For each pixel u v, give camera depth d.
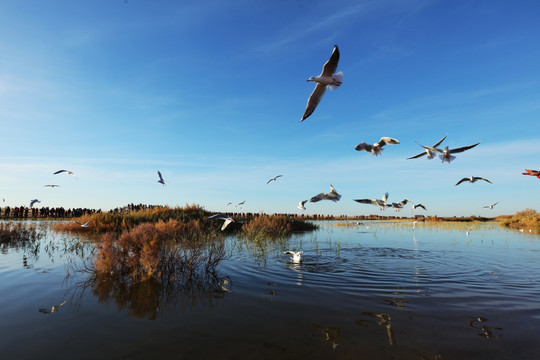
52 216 44.25
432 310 7.51
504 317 7.07
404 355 5.33
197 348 5.56
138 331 6.27
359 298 8.41
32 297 8.33
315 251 16.64
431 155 8.97
